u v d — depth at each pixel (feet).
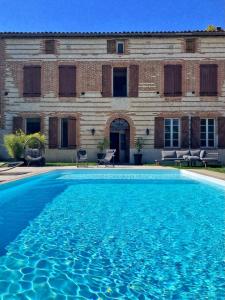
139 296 10.48
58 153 64.75
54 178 41.45
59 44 64.90
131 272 12.30
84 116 64.90
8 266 12.61
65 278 11.63
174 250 14.80
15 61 64.95
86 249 14.80
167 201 27.17
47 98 65.00
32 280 11.39
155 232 17.79
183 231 18.04
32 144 56.08
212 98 64.34
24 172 40.40
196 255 14.16
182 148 64.34
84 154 58.75
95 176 42.73
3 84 65.05
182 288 11.08
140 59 64.64
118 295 10.53
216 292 10.80
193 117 64.34
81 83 64.85
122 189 33.40
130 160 64.23
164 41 64.64
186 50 64.49
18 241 15.89
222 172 41.34
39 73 65.10
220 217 21.42
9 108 65.10
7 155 64.23
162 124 64.44
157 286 11.20
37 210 23.40
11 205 25.20
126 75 66.13
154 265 13.01
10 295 10.30
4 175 36.29
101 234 17.29
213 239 16.51
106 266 12.84
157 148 64.28
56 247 15.01
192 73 64.44
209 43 64.39
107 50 64.64
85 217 21.24
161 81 64.49
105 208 24.22
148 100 64.64
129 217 21.31
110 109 64.85
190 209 23.97
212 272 12.37
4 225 19.03
